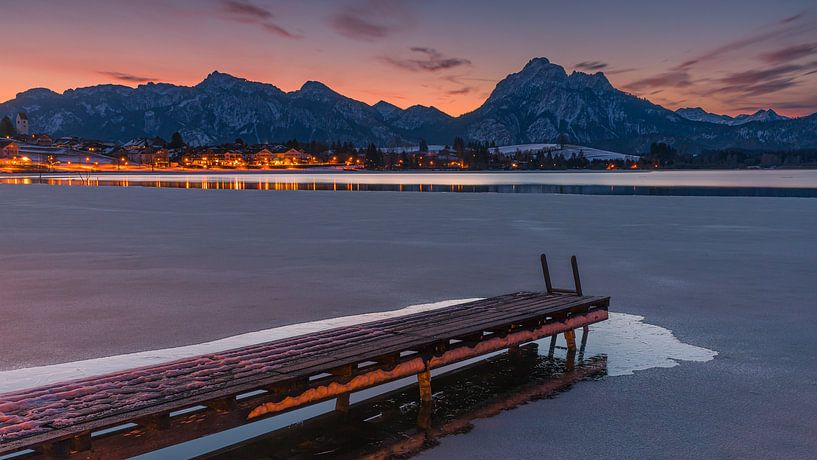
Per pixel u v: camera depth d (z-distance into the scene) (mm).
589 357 7863
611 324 9586
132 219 29703
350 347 5832
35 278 13375
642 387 6703
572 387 6711
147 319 9578
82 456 3955
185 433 4410
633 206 39406
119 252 17734
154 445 4266
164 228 25125
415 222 27969
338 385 5348
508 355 7992
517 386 6754
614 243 19969
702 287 12547
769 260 16266
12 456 3822
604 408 6078
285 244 19656
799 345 8359
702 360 7699
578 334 9000
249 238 21422
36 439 3680
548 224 26875
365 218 30375
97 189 70688
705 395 6449
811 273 14195
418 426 5637
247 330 8883
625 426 5629
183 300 11070
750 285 12758
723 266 15281
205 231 23906
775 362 7613
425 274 14023
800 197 50969
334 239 21094
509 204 41906
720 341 8586
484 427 5602
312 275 13844
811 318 9914
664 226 25922
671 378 7004
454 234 22719
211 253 17531
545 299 8531
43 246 19141
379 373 5699
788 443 5270
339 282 12969
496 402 6262
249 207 39094
